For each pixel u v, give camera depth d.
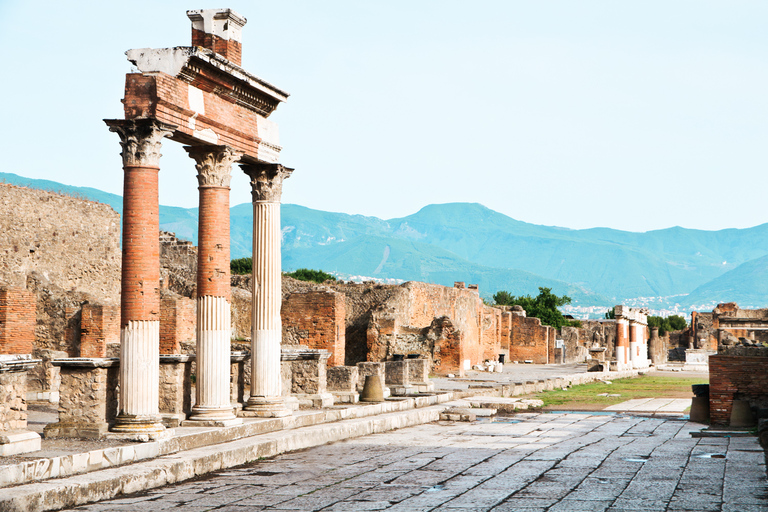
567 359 93.19
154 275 16.84
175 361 19.23
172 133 17.50
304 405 24.89
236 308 45.72
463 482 14.84
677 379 59.81
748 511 12.03
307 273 98.25
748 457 17.77
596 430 24.39
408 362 35.91
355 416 24.72
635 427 25.30
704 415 26.64
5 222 32.19
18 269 32.72
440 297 59.44
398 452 19.05
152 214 16.83
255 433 19.64
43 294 32.50
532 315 104.81
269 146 21.94
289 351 25.69
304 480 15.12
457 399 34.03
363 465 16.95
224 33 20.08
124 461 14.98
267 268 21.83
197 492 13.93
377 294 52.81
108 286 38.12
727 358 24.70
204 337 19.31
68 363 16.48
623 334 73.56
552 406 34.78
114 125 16.88
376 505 12.77
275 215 22.11
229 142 19.98
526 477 15.35
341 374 28.42
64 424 16.50
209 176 19.56
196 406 19.23
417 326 54.94
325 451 19.23
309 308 41.25
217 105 19.61
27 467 12.89
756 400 24.39
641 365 85.06
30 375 27.22
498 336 76.50
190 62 18.03
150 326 16.75
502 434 23.17
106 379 16.72
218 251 19.48
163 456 15.89
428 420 27.31
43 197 34.31
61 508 12.35
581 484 14.53
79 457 14.02
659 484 14.44
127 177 16.81
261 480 15.14
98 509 12.44
